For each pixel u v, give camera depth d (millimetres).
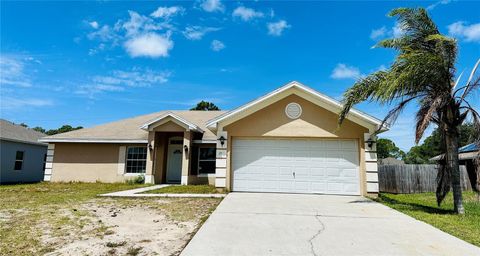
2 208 8000
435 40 8281
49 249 4680
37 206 8336
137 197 10047
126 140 16766
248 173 11930
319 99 11883
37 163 21484
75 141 17031
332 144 11867
